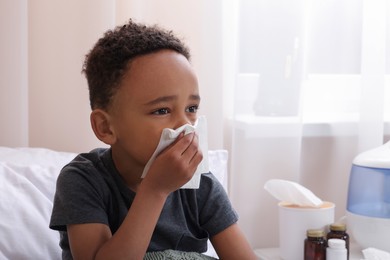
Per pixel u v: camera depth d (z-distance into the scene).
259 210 1.46
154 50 0.81
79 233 0.79
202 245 0.92
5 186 1.02
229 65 1.48
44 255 0.98
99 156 0.90
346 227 1.33
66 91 1.31
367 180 1.28
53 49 1.30
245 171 1.43
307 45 1.50
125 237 0.76
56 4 1.29
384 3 1.44
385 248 1.26
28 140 1.31
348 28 1.50
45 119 1.32
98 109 0.83
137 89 0.78
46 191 1.07
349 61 1.51
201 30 1.40
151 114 0.78
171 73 0.79
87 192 0.82
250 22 1.39
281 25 1.41
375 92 1.47
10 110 1.25
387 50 1.51
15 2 1.23
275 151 1.44
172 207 0.90
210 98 1.40
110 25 1.29
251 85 1.41
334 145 1.57
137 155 0.80
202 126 0.84
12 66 1.24
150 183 0.78
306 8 1.42
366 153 1.35
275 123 1.43
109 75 0.81
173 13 1.39
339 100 1.53
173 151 0.77
